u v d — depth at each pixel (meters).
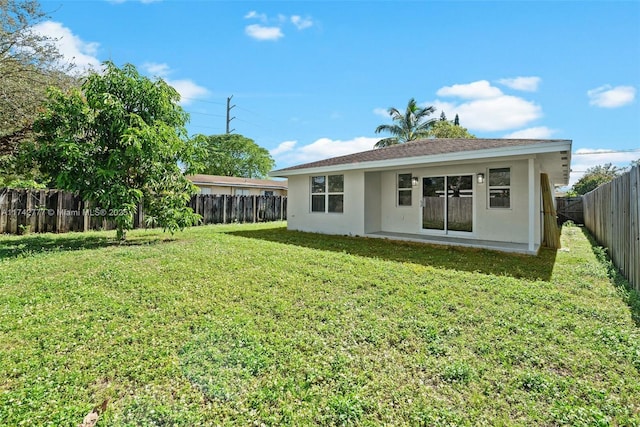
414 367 2.77
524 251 7.46
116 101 7.84
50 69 11.41
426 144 11.23
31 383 2.50
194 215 9.52
